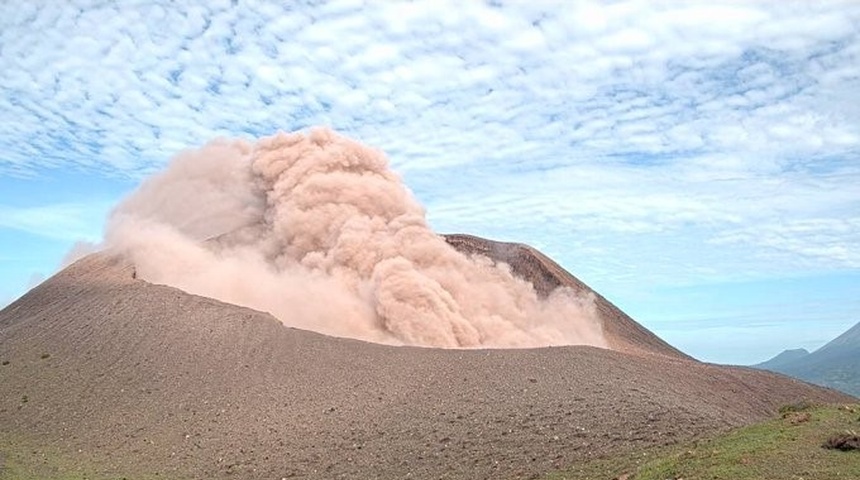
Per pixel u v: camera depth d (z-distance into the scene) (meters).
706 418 34.03
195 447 38.34
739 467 22.72
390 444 35.16
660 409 34.81
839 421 26.98
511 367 44.12
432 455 33.16
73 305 60.25
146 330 53.19
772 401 46.97
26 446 39.53
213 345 50.69
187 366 48.19
